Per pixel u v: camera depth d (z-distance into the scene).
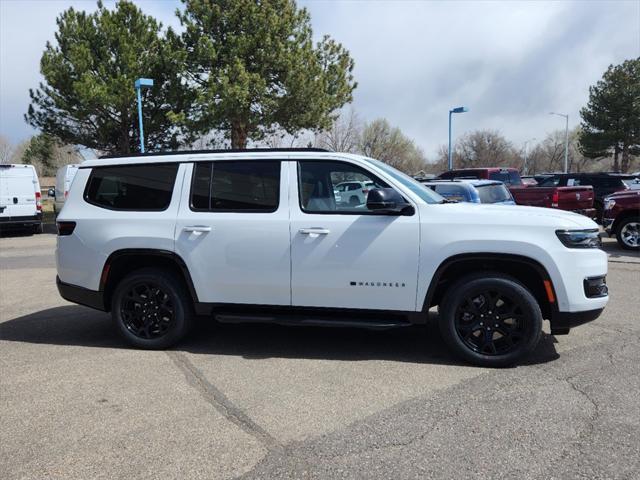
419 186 5.33
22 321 6.70
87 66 20.56
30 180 17.89
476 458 3.20
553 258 4.51
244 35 19.62
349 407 3.96
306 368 4.81
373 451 3.31
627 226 11.95
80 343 5.70
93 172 5.61
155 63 21.16
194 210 5.23
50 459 3.29
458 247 4.62
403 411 3.87
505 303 4.69
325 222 4.88
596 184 18.19
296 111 21.12
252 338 5.78
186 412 3.92
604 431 3.50
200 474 3.10
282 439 3.50
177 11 20.69
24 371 4.83
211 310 5.24
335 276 4.88
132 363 5.02
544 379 4.41
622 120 46.19
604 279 4.72
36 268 11.09
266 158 5.14
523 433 3.49
